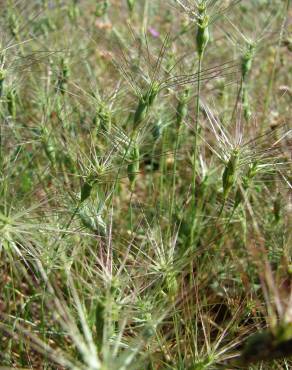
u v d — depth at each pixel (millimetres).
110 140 348
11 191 335
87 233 315
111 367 228
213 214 400
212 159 380
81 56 482
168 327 331
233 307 342
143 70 387
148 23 570
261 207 395
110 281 265
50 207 329
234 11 553
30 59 402
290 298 239
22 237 292
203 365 280
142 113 332
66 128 396
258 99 470
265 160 343
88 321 276
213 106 420
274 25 539
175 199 413
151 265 304
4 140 402
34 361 339
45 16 530
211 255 380
